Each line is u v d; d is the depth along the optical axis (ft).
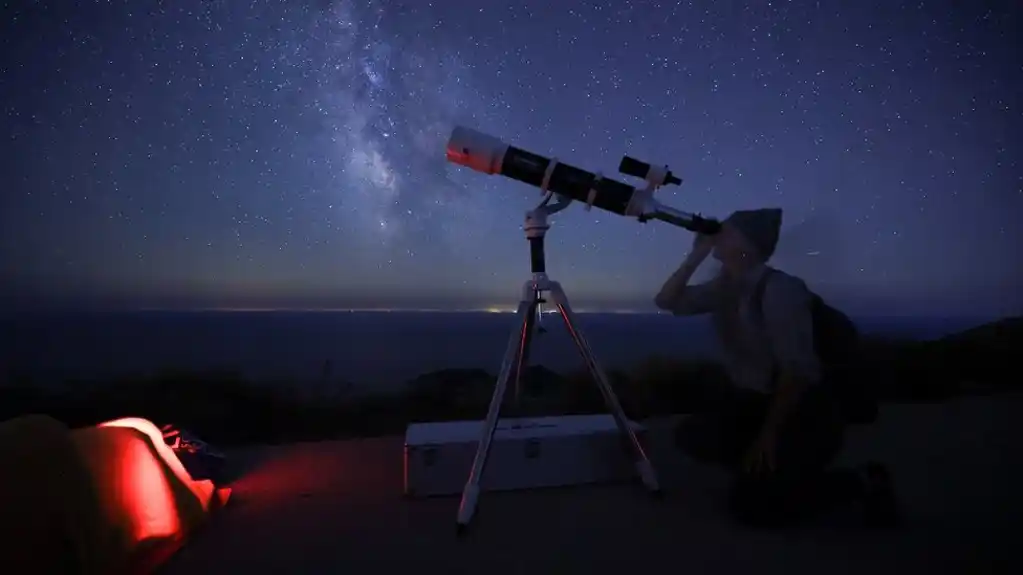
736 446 8.26
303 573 6.28
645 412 15.48
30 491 5.49
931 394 16.12
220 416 14.10
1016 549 6.64
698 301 8.76
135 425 7.99
